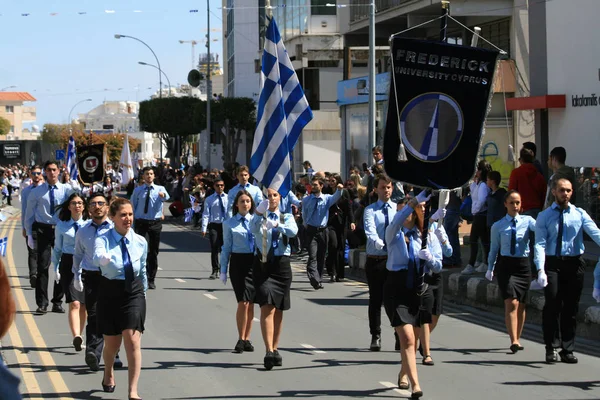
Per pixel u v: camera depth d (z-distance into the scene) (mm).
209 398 7984
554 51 20203
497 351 10078
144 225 15414
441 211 7766
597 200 17828
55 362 9609
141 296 7875
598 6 18562
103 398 8055
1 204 42281
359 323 12016
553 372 8953
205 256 21500
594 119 18906
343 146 31953
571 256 9289
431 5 25656
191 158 79188
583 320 11094
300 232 20688
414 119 7770
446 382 8508
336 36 41156
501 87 23984
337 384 8484
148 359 9703
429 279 8734
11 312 2867
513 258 9945
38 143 88688
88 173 16906
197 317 12492
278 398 7953
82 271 9070
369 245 9984
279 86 9961
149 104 59062
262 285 9109
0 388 2504
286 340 10797
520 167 14398
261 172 9875
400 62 7719
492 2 24656
